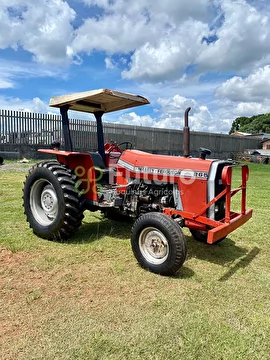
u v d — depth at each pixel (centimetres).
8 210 505
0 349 185
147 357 182
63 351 185
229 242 399
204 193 309
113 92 355
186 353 186
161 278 284
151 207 346
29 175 399
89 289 260
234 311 234
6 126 1235
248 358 185
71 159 397
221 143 2358
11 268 294
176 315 225
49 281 271
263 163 2156
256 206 617
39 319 215
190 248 372
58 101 384
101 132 462
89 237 390
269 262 334
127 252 344
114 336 199
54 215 382
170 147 1920
